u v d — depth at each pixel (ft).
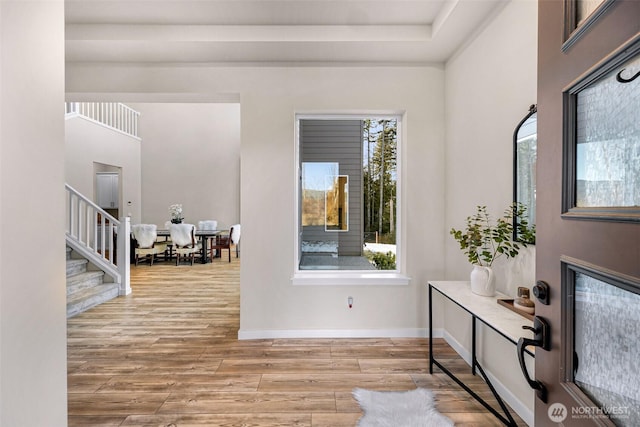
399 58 9.49
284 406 6.42
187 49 8.87
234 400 6.62
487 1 6.83
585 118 2.65
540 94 3.17
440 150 9.80
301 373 7.68
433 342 9.47
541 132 3.15
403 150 10.11
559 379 2.83
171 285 16.83
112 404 6.49
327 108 9.69
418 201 9.82
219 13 8.00
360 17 8.18
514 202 6.23
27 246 3.32
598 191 2.49
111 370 7.84
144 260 24.34
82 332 10.28
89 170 24.68
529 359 5.80
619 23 2.19
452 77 9.22
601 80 2.45
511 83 6.48
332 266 10.55
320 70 9.66
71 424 5.90
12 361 3.14
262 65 9.63
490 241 7.27
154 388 7.07
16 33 3.20
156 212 30.81
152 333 10.21
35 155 3.43
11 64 3.14
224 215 31.17
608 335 2.42
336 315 9.79
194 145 31.12
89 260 14.94
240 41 8.48
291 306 9.73
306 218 10.53
